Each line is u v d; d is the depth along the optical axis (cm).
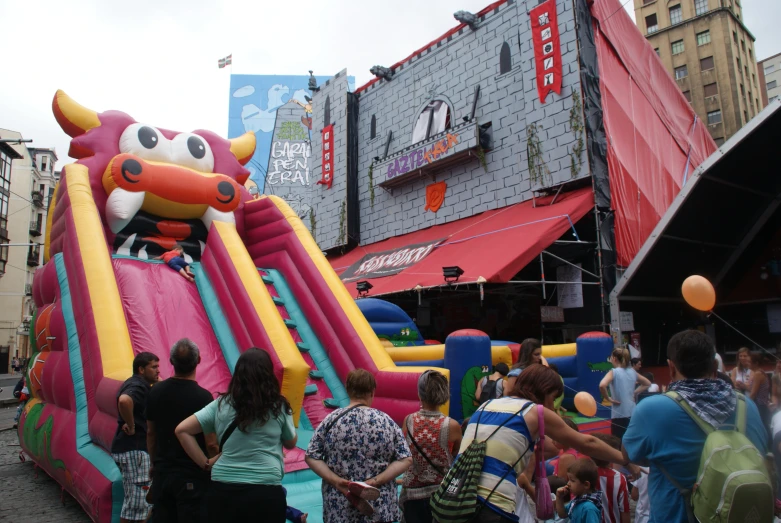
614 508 402
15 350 4459
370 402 372
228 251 823
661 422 268
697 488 249
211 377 713
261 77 4659
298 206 4225
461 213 1698
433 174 1795
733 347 1395
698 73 3947
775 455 343
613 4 1576
